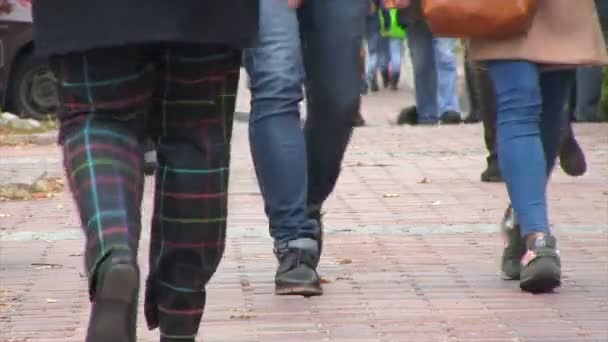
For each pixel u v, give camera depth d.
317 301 13.90
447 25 13.67
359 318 13.04
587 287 14.59
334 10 13.74
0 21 39.56
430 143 31.75
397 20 39.09
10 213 21.05
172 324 8.79
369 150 30.17
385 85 57.38
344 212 20.62
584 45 13.88
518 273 14.91
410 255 16.67
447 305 13.66
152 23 7.93
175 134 8.54
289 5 13.70
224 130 8.67
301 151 13.98
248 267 15.87
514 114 14.06
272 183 14.05
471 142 31.83
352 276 15.29
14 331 12.62
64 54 8.09
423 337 12.20
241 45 8.31
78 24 7.96
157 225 8.70
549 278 13.95
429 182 24.38
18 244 17.84
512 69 13.95
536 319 12.98
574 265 15.90
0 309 13.62
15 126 36.31
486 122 23.67
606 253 16.73
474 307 13.55
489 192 22.86
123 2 7.92
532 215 14.06
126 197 8.00
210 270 8.77
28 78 40.00
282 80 13.74
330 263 16.12
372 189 23.41
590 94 36.62
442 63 39.72
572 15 13.86
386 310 13.41
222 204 8.65
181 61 8.31
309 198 14.83
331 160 14.52
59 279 15.26
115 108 8.23
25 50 39.97
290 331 12.47
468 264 16.03
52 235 18.66
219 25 8.13
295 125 13.92
